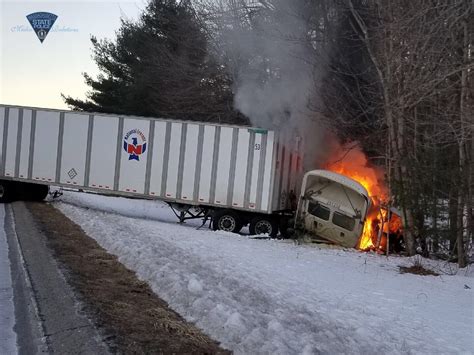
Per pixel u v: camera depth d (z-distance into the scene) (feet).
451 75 43.80
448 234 47.42
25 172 67.21
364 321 22.48
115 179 63.67
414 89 43.75
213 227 59.88
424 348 19.29
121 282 24.32
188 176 60.64
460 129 42.14
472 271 43.21
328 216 53.47
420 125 48.11
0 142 68.13
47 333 16.81
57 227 43.09
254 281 27.58
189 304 20.29
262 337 16.52
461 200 44.86
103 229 40.81
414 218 48.08
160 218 69.15
